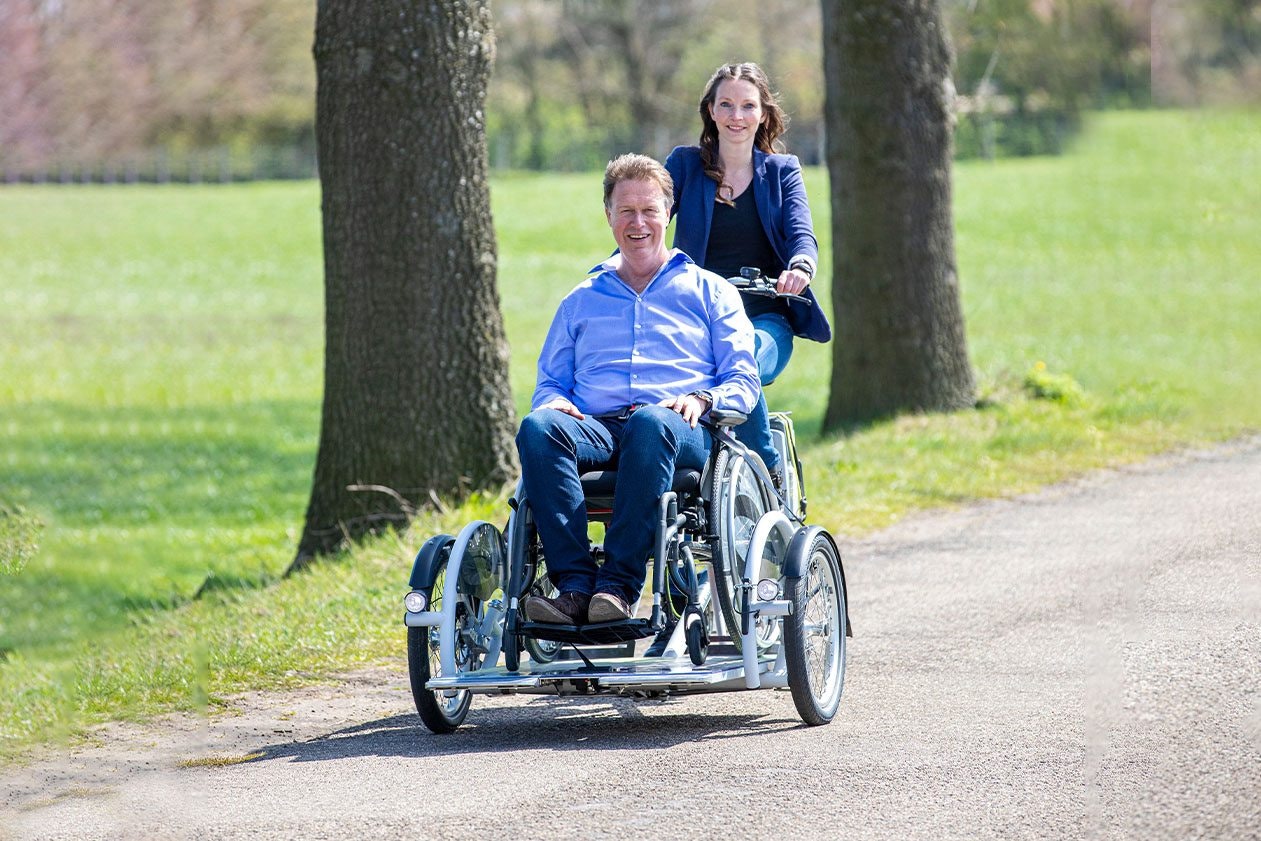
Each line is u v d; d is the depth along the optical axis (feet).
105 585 114.62
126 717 65.92
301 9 454.40
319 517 101.50
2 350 281.33
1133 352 181.37
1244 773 45.47
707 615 56.75
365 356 99.55
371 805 47.32
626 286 60.49
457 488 99.81
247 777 53.11
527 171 602.85
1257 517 96.12
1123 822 41.86
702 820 43.88
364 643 78.23
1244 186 107.65
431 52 97.50
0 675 81.56
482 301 100.68
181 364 267.18
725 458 57.52
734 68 68.39
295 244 431.84
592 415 59.62
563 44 578.66
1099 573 83.71
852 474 125.08
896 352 147.54
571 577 54.13
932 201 146.61
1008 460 129.18
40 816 49.52
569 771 50.67
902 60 144.05
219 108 459.73
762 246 68.90
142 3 321.73
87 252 422.41
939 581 86.63
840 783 47.37
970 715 56.49
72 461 187.21
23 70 269.03
